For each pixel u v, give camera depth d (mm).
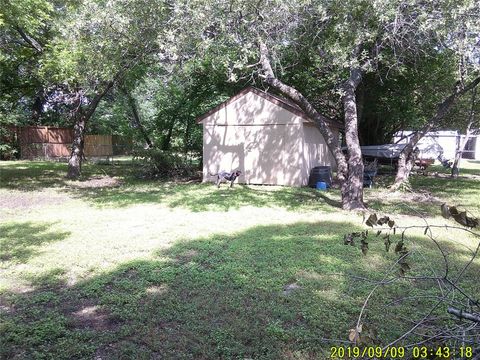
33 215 8750
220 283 4676
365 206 9695
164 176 16297
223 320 3758
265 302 4141
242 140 14539
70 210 9367
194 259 5574
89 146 27453
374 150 19266
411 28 8727
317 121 10016
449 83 15836
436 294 4246
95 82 12703
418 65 14086
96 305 4160
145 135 21516
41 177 15609
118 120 27516
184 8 8203
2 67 13445
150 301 4180
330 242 6461
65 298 4328
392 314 3838
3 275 5012
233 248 6102
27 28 11367
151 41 9719
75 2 12047
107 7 9250
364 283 4621
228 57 9164
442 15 8094
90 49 10141
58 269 5191
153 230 7344
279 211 9281
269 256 5676
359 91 16438
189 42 8594
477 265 5305
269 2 8344
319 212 9148
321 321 3717
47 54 12109
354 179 9500
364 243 2742
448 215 2119
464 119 21016
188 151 18344
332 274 4922
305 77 15258
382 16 7668
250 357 3174
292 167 13852
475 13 7926
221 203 10344
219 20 8125
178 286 4605
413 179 17031
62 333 3541
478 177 18531
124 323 3752
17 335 3479
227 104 14633
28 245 6324
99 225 7762
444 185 14906
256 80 15594
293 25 9555
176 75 11703
